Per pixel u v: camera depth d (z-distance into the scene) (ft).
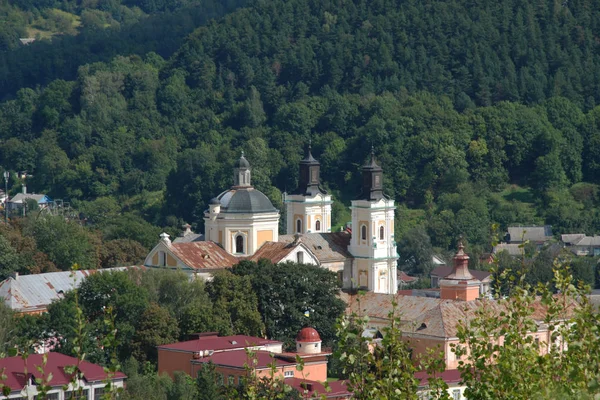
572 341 414.21
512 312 441.27
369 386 423.23
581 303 431.02
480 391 418.51
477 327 437.58
